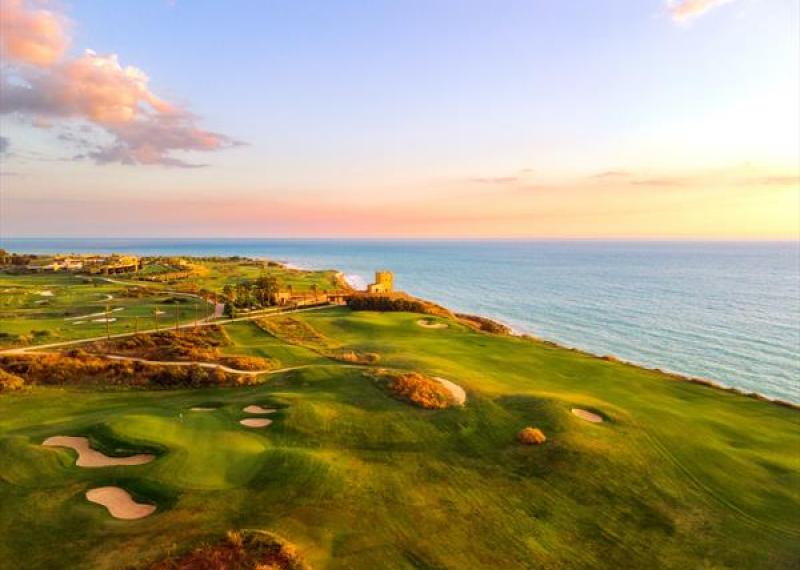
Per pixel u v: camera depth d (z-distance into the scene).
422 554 25.22
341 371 53.78
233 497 28.66
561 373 60.66
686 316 139.25
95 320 85.88
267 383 52.75
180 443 35.22
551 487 32.50
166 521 26.14
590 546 26.98
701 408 50.00
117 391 51.44
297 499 28.80
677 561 26.08
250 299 108.38
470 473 33.91
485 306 161.88
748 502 31.89
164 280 155.75
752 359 92.31
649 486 33.06
